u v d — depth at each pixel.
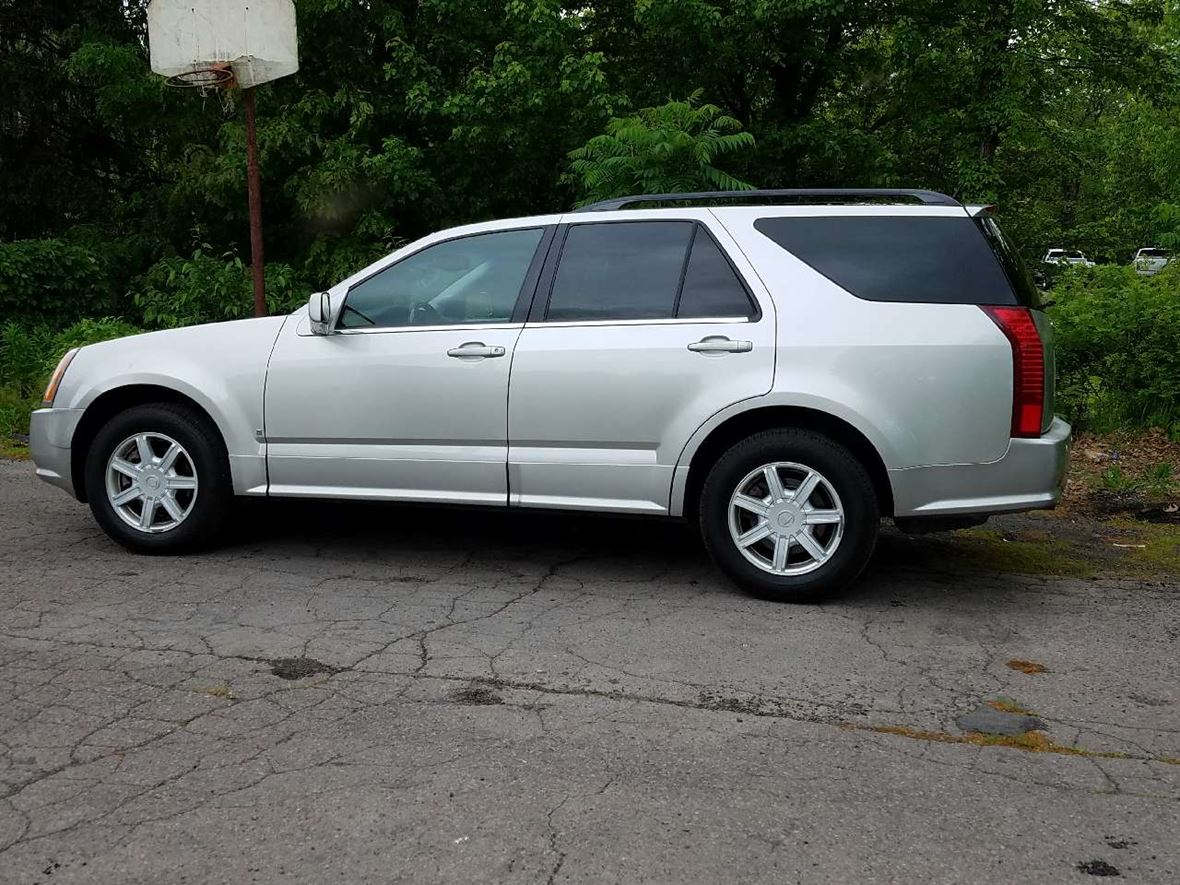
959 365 4.58
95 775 3.16
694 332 4.87
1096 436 9.11
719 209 5.07
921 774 3.21
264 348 5.48
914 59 16.73
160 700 3.73
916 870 2.68
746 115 17.69
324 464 5.39
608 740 3.43
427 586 5.17
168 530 5.63
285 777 3.15
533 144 15.03
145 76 15.08
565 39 14.57
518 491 5.13
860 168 16.83
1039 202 22.50
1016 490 4.64
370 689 3.85
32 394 11.09
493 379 5.09
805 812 2.96
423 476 5.26
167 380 5.53
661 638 4.42
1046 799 3.06
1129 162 24.47
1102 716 3.68
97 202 18.62
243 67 8.84
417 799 3.02
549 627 4.55
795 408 4.80
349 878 2.62
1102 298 9.30
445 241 5.39
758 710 3.69
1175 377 8.90
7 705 3.68
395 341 5.27
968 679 4.00
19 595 4.97
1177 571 5.57
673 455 4.89
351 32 15.19
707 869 2.67
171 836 2.81
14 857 2.71
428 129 15.80
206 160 15.00
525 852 2.74
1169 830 2.89
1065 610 4.88
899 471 4.63
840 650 4.30
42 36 17.72
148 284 14.90
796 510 4.80
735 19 15.23
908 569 5.54
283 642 4.34
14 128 18.30
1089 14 17.08
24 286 13.20
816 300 4.77
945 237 4.77
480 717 3.60
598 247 5.17
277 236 16.44
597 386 4.96
